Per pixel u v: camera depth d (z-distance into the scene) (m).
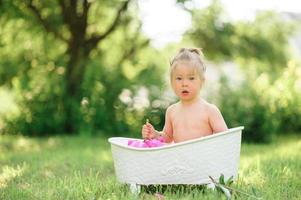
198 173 3.55
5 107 10.69
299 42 16.72
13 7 10.60
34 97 10.46
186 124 3.96
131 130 10.19
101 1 11.46
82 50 11.00
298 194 3.82
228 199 3.34
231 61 12.90
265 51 12.36
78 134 10.31
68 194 3.70
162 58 11.85
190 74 3.88
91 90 10.27
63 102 10.46
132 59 11.83
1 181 4.64
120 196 3.59
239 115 9.65
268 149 8.01
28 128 10.55
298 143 8.45
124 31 11.95
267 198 3.53
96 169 5.35
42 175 4.95
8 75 11.23
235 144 3.64
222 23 12.14
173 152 3.53
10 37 11.37
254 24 12.27
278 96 9.99
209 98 9.78
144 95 10.11
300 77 10.41
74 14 10.81
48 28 10.93
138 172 3.60
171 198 3.45
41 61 11.11
